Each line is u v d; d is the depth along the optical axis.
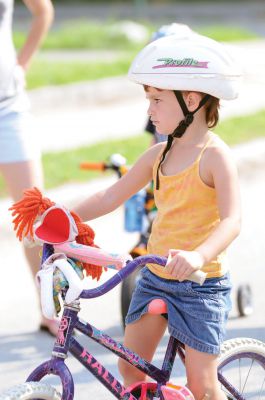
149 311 8.74
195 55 8.61
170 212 8.80
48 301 8.05
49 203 8.64
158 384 8.84
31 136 13.58
